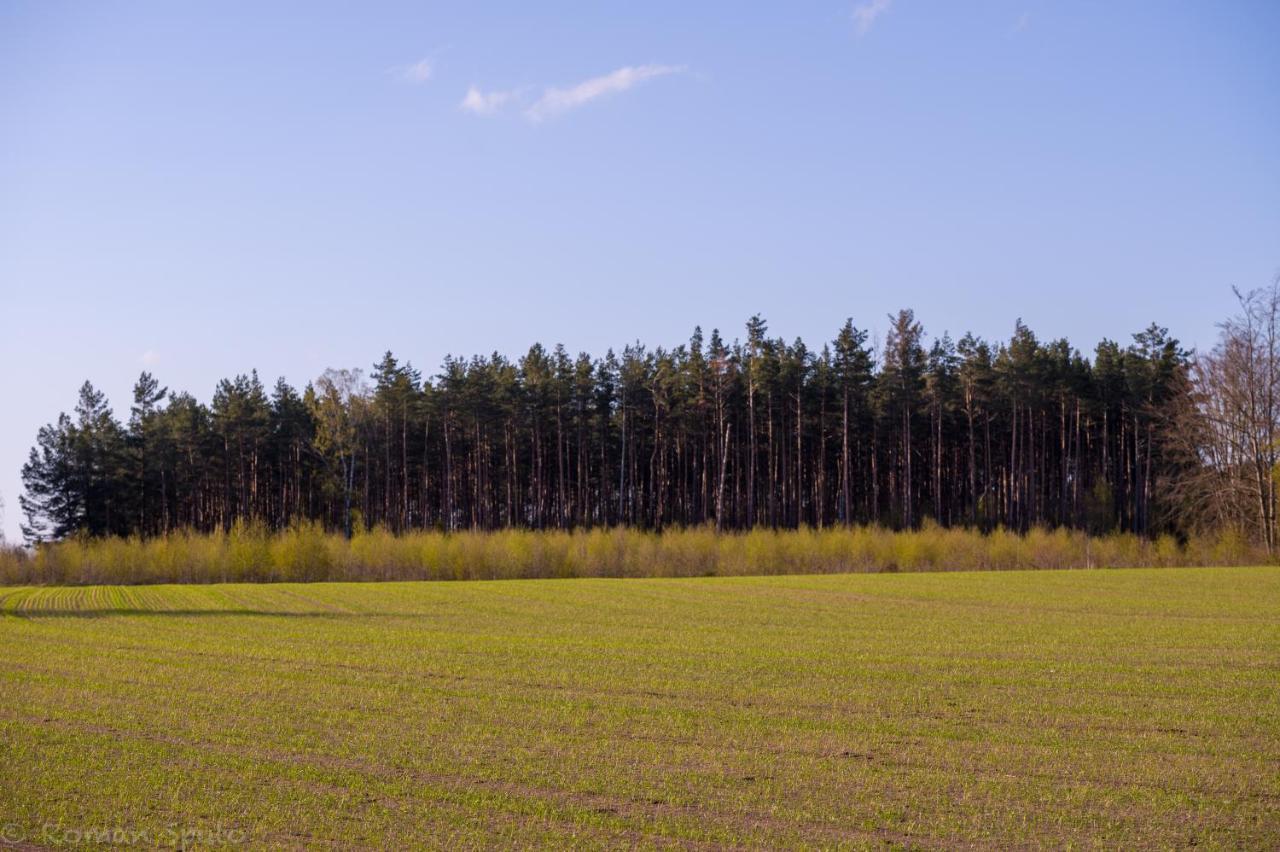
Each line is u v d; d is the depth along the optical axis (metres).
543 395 97.38
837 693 21.70
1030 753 16.44
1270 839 12.43
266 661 26.27
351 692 21.59
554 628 34.56
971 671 24.75
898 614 39.31
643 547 72.69
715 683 22.94
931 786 14.51
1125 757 16.19
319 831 12.39
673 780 14.70
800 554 72.50
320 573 69.12
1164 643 29.89
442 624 36.06
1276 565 67.38
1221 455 72.50
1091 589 49.91
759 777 14.91
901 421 95.50
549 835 12.31
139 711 19.36
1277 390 71.06
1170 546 71.25
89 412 94.38
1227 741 17.34
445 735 17.44
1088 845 12.19
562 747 16.61
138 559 68.94
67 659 26.56
